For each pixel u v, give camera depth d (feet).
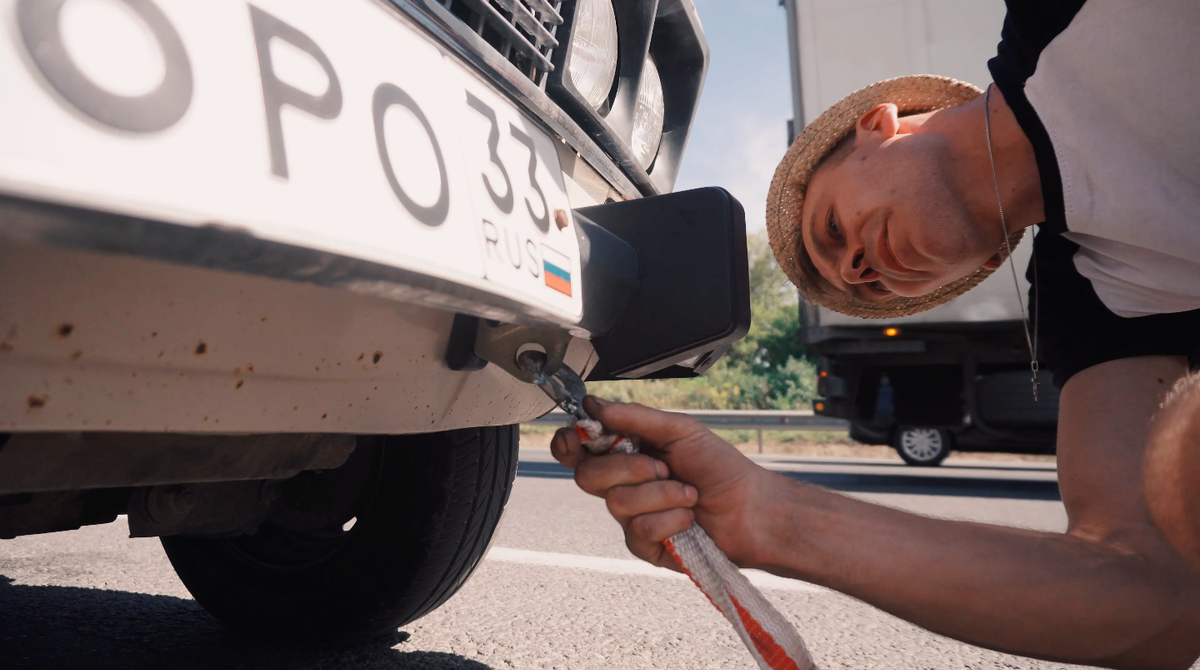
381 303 2.42
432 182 2.23
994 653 5.40
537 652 5.24
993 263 3.82
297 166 1.73
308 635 5.16
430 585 5.01
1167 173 2.71
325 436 3.43
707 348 3.24
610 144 4.00
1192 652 2.65
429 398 2.99
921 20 15.11
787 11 16.31
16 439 2.25
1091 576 2.53
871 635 5.78
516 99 3.11
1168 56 2.61
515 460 5.45
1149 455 1.68
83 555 8.23
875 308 4.51
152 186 1.39
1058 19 2.85
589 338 3.19
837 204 3.55
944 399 18.70
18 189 1.19
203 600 5.37
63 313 1.66
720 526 2.51
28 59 1.27
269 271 1.63
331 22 2.03
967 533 2.59
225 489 4.09
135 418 1.95
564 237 2.92
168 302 1.83
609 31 3.91
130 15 1.46
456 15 2.84
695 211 3.15
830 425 32.40
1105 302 3.05
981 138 3.16
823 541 2.49
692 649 5.35
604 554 8.46
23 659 4.93
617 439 2.40
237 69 1.66
